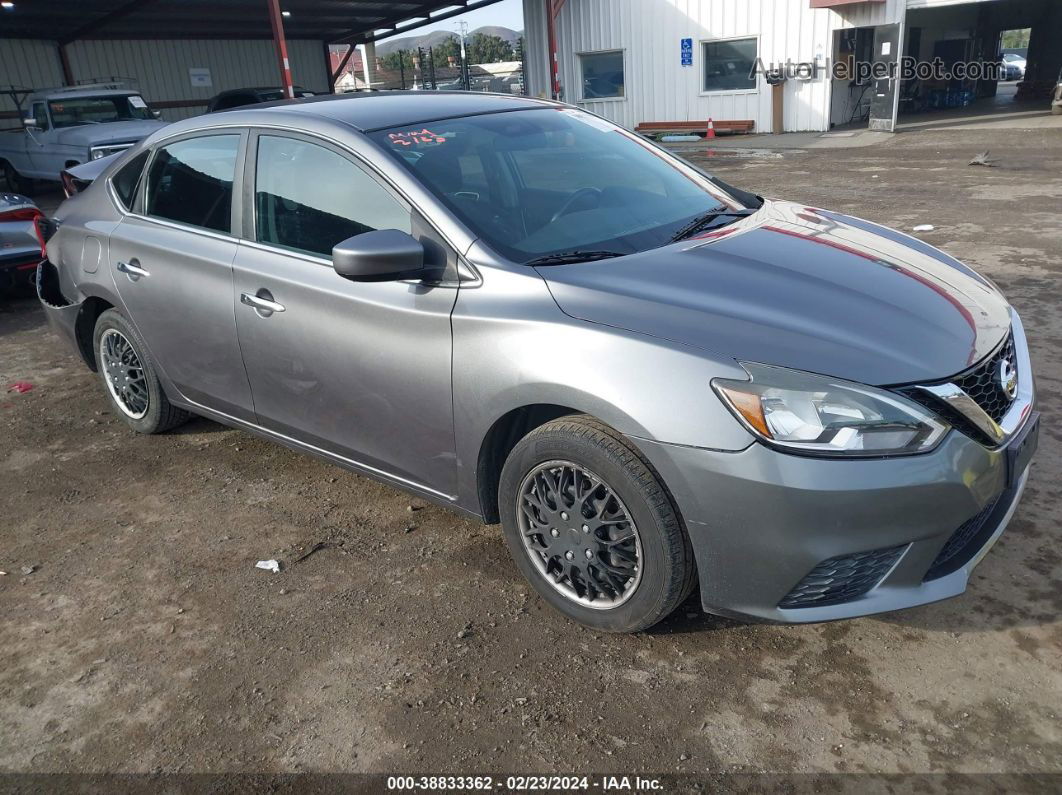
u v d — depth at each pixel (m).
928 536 2.30
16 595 3.19
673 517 2.43
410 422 3.00
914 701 2.39
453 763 2.30
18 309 7.51
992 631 2.64
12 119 20.33
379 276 2.72
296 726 2.46
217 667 2.73
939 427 2.27
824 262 2.89
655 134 21.38
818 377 2.25
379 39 25.41
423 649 2.74
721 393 2.28
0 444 4.57
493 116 3.57
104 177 4.36
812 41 18.80
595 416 2.47
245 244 3.47
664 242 3.02
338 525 3.55
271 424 3.62
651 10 20.92
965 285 2.93
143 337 4.06
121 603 3.10
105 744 2.45
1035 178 10.38
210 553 3.39
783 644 2.66
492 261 2.77
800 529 2.24
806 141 17.34
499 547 3.31
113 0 17.28
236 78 24.33
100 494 3.94
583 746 2.32
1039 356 4.71
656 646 2.68
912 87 23.23
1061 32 23.80
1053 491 3.36
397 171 3.00
